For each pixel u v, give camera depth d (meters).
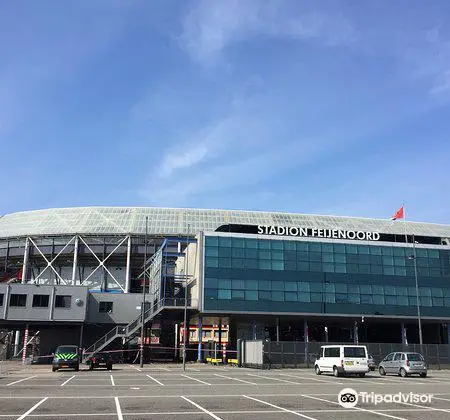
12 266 80.56
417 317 61.59
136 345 57.75
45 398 17.52
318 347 46.19
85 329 64.12
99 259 75.25
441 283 63.59
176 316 61.34
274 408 15.27
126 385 23.64
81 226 77.69
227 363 50.78
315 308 58.72
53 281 77.81
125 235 76.19
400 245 63.47
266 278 58.28
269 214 84.88
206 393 19.89
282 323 67.38
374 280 61.44
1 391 20.11
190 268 63.41
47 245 77.38
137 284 77.38
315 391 20.98
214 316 58.59
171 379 28.22
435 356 48.97
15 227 81.06
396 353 34.69
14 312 57.84
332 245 61.28
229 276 57.41
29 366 46.22
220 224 79.62
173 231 76.81
